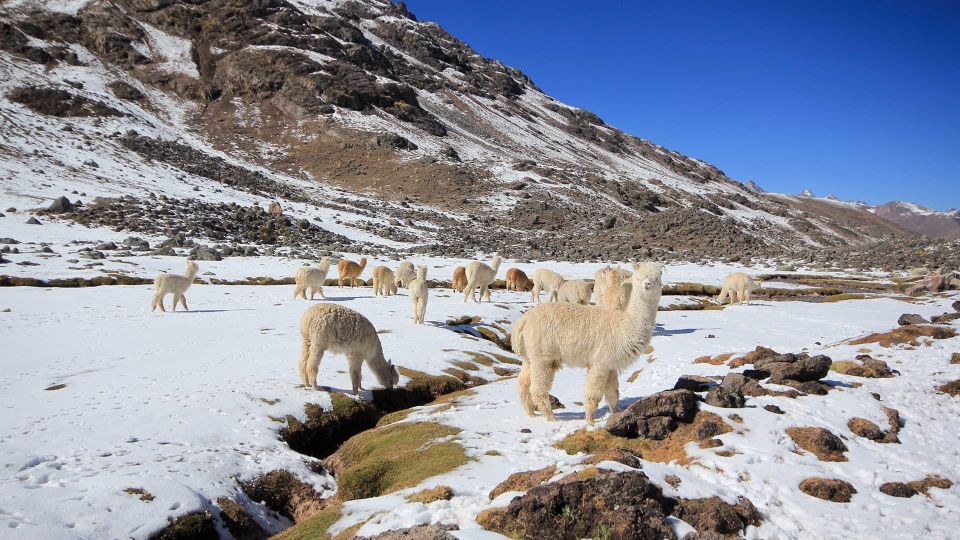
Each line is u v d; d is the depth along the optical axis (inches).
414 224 2758.4
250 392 497.7
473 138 5216.5
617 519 220.8
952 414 386.6
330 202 3070.9
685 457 310.7
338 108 4498.0
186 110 4195.4
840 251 2192.4
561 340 378.3
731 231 2481.5
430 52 7347.4
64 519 271.9
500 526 233.0
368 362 538.9
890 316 1024.2
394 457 370.0
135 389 495.5
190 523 298.5
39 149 2529.5
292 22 5315.0
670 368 611.8
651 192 4345.5
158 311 862.5
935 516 258.7
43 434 383.9
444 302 1048.2
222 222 1996.8
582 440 346.9
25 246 1347.2
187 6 5098.4
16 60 3757.4
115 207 1905.8
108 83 4030.5
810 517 256.1
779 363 442.6
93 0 4805.6
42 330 717.9
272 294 1065.5
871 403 385.7
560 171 4424.2
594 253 2158.0
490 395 535.5
